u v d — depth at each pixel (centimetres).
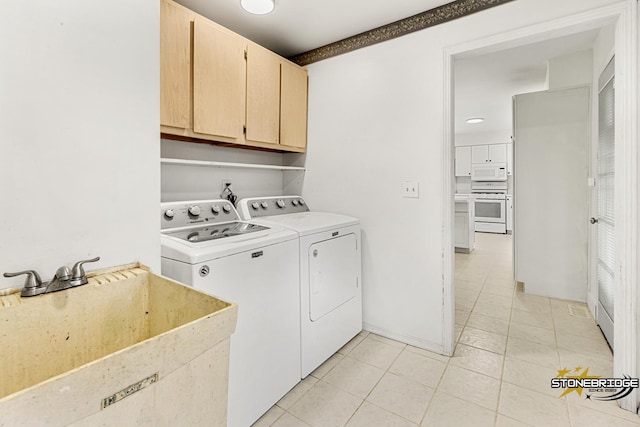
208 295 88
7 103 86
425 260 216
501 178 681
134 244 115
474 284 352
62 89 96
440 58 202
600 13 155
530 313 272
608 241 214
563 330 240
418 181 216
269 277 160
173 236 156
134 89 113
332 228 206
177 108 172
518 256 322
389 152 228
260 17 212
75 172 99
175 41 170
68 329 92
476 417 152
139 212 116
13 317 82
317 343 194
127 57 111
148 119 118
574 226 294
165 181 207
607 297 218
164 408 66
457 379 182
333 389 175
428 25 206
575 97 286
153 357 63
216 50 191
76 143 99
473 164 714
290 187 288
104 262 107
